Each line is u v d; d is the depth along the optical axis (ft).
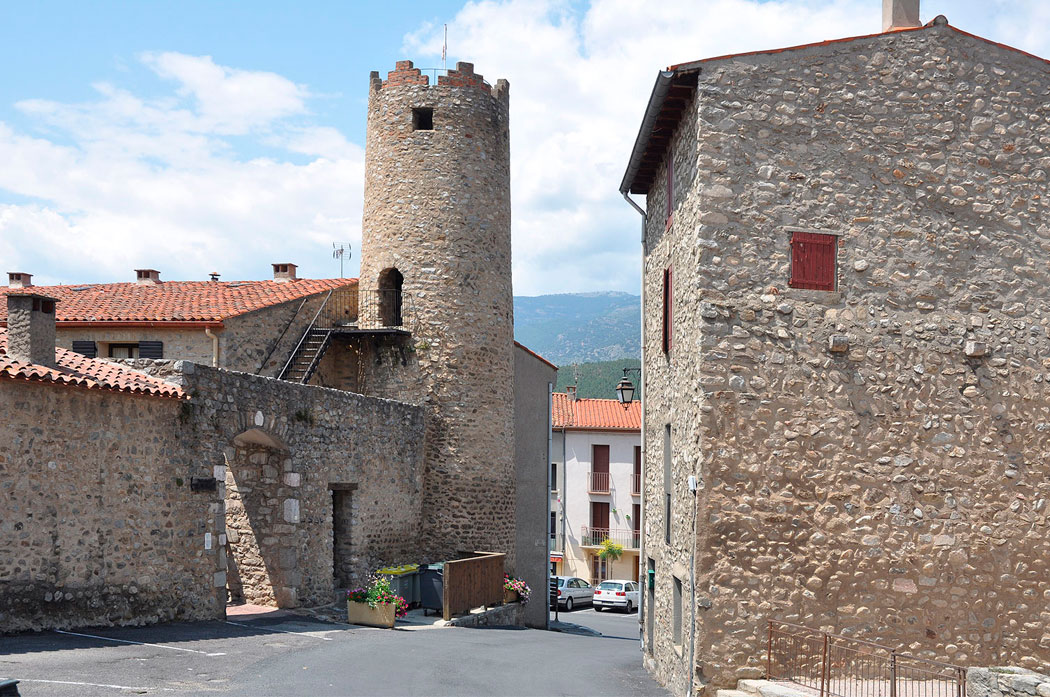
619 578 156.25
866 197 44.32
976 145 45.09
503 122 94.48
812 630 42.32
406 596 76.18
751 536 42.60
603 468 160.25
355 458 74.64
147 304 88.53
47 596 47.52
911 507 43.37
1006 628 43.19
